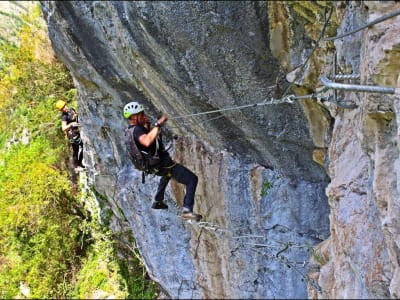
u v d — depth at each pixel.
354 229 4.69
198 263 8.20
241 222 7.06
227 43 4.95
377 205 3.92
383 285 4.46
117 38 5.58
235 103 5.59
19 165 5.79
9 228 5.98
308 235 6.71
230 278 7.97
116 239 9.62
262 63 5.06
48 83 5.91
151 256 8.60
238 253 7.54
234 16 4.70
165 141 7.04
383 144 3.75
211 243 7.77
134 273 9.99
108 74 6.21
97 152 7.46
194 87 5.57
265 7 4.58
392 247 3.83
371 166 4.21
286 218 6.71
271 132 5.89
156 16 4.88
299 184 6.50
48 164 6.23
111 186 8.17
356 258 4.70
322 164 5.94
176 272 8.53
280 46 4.84
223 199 7.00
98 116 6.99
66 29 5.73
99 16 5.44
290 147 6.06
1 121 5.23
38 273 6.81
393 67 3.29
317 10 4.30
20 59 5.48
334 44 4.41
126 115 3.95
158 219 8.01
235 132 6.19
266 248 7.12
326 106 5.06
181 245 8.16
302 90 5.17
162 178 4.37
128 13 5.04
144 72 5.79
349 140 4.75
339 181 4.89
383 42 3.25
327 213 6.49
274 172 6.59
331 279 5.78
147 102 6.55
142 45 5.28
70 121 5.89
